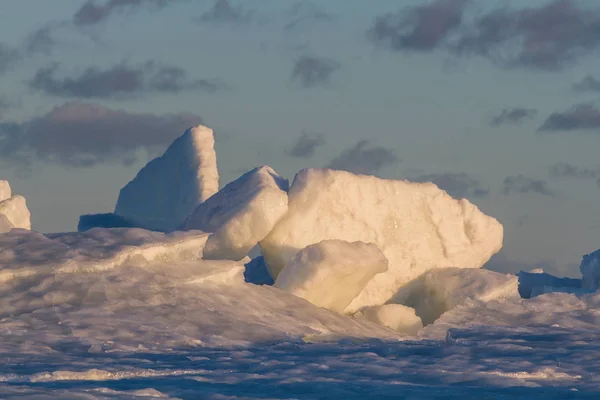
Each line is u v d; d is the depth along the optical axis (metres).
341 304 72.00
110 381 38.66
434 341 61.66
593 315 69.62
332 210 75.56
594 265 86.19
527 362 47.72
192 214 78.00
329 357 48.31
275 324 59.00
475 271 77.12
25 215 79.06
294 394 36.78
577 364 47.72
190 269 64.12
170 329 53.78
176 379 39.59
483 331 63.25
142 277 61.09
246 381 39.72
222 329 55.28
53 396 32.09
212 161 101.31
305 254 69.25
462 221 80.88
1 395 31.81
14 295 57.06
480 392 38.50
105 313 55.09
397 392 37.81
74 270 60.25
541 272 94.38
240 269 66.19
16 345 47.84
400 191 78.62
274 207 73.00
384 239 77.38
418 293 78.56
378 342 58.41
